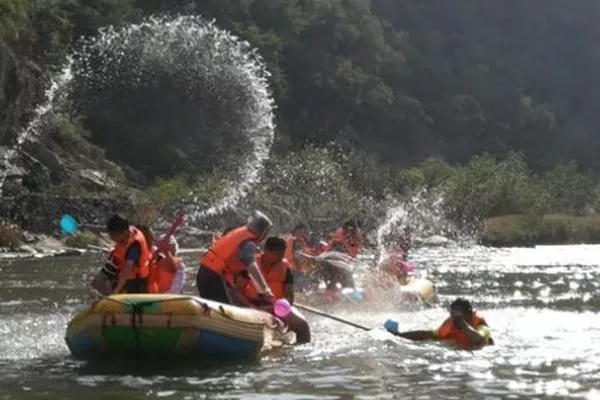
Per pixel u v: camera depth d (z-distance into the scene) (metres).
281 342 13.63
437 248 54.53
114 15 76.44
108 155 73.31
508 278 29.08
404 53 139.75
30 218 45.84
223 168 74.06
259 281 13.41
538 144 144.12
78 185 56.03
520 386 10.70
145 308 11.62
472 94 142.75
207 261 13.76
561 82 158.50
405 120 125.25
